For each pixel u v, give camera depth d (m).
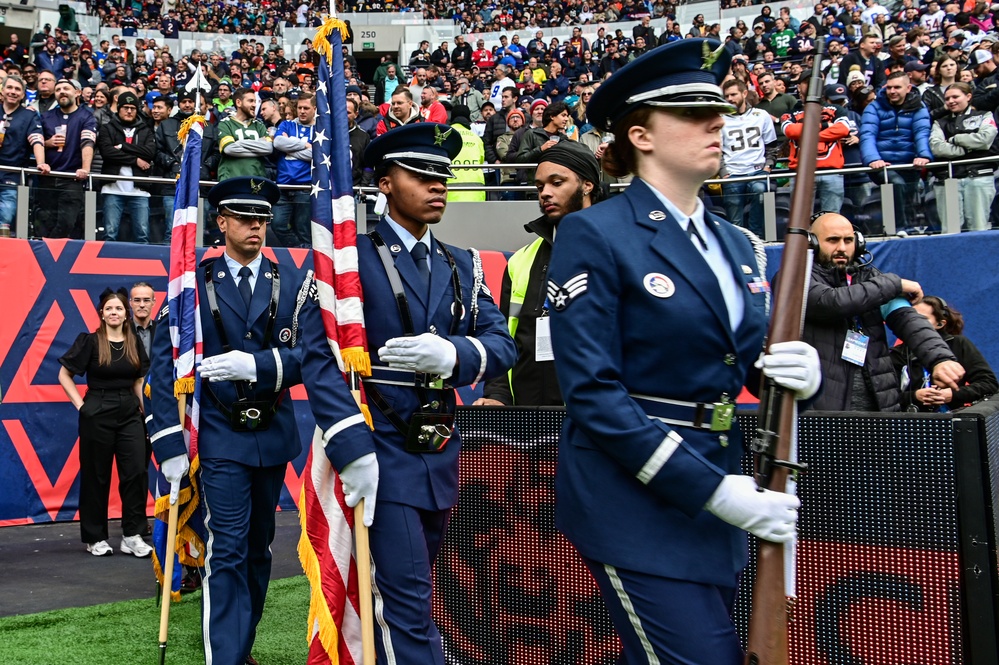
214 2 27.28
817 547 2.83
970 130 8.68
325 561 2.91
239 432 4.07
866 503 2.77
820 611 2.82
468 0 28.00
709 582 2.03
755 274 2.24
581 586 3.24
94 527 6.61
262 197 4.50
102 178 8.43
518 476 3.38
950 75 10.77
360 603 2.73
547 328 4.02
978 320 8.37
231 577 3.91
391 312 2.95
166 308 4.34
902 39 12.82
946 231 8.70
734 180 9.21
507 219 10.16
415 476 2.85
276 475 4.25
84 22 24.17
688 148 2.14
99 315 7.29
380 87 18.05
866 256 4.11
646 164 2.20
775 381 2.01
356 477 2.72
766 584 1.93
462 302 3.09
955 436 2.65
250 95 9.24
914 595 2.70
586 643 3.23
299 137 9.37
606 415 1.98
